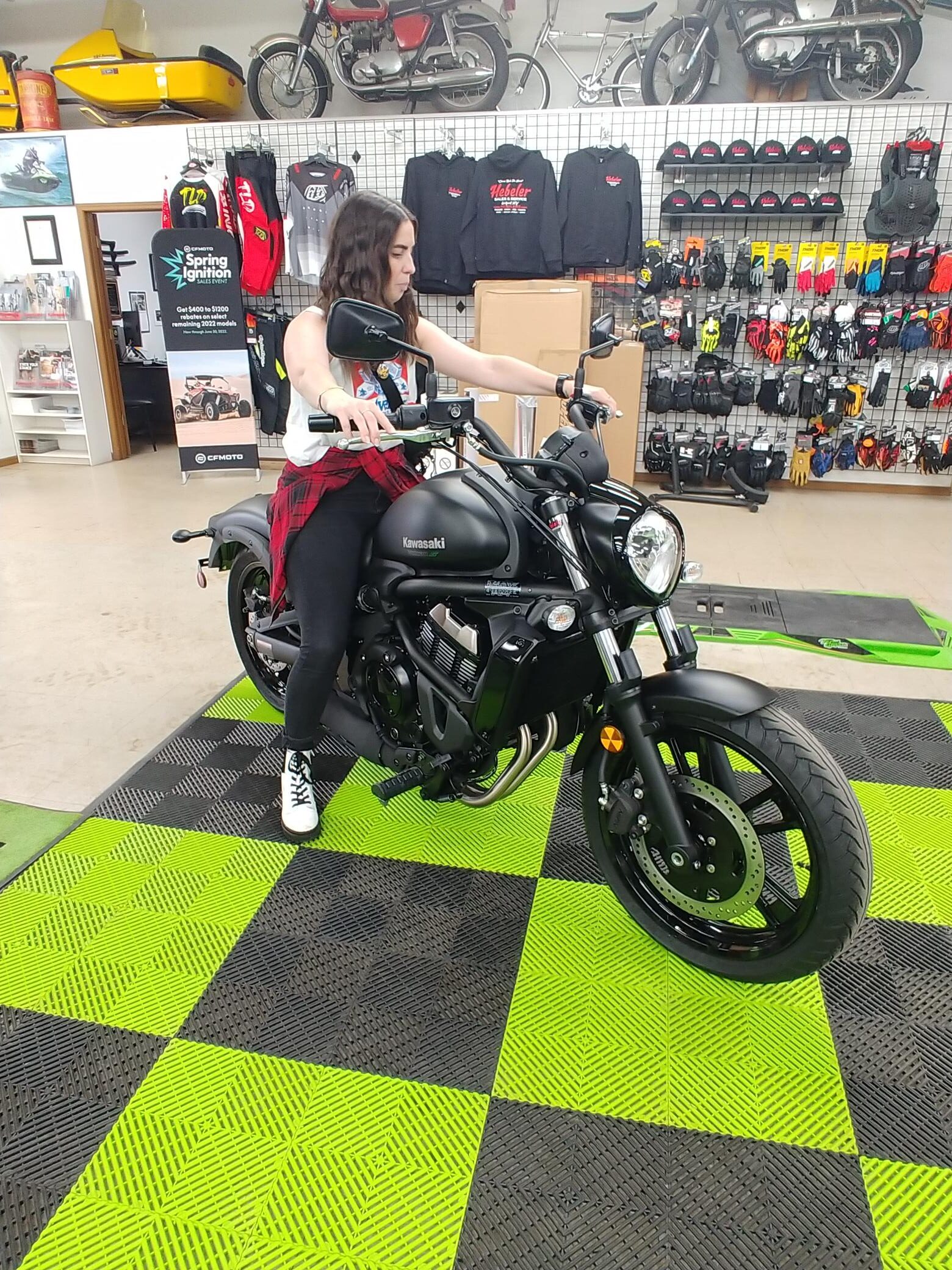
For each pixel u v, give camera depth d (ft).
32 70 25.03
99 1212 4.25
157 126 21.67
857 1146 4.61
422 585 6.05
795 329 19.20
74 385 23.62
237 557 8.82
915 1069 5.10
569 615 5.30
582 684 5.87
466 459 6.09
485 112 21.35
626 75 22.75
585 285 17.20
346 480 6.45
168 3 24.62
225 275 20.76
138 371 28.66
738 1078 5.02
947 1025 5.41
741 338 20.35
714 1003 5.56
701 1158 4.54
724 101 22.39
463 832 7.35
